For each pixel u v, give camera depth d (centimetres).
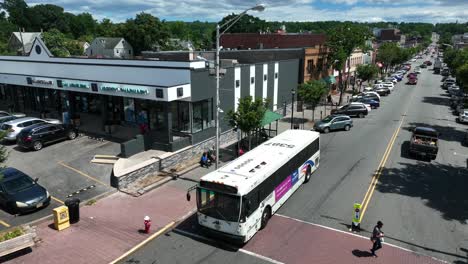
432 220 1709
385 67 10200
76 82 2881
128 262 1381
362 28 5150
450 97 5856
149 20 9388
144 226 1653
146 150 2523
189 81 2545
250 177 1550
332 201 1922
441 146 3048
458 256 1416
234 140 3173
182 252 1452
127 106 3130
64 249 1455
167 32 9669
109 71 3008
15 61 3794
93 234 1577
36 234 1533
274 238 1554
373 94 5256
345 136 3362
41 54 3516
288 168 1884
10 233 1432
